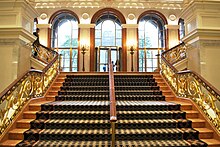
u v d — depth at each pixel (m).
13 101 4.36
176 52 7.97
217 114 4.20
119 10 12.74
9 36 5.15
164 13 12.82
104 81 7.61
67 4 12.56
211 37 5.36
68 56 12.73
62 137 4.15
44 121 4.56
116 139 4.17
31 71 5.22
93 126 4.51
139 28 12.98
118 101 6.12
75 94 6.70
